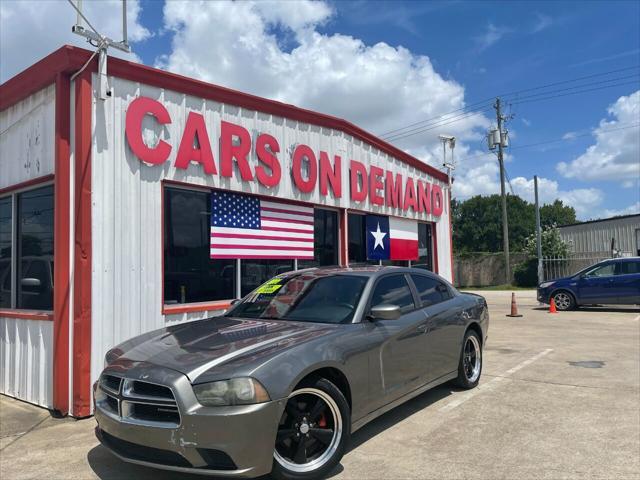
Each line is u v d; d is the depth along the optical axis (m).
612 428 5.14
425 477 4.05
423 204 13.98
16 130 7.29
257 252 8.65
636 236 31.91
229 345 4.14
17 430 5.61
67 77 6.42
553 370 7.77
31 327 6.77
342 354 4.33
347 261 10.68
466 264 38.38
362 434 5.04
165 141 7.13
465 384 6.56
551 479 3.99
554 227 34.72
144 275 6.79
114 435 3.91
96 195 6.30
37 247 7.03
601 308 17.47
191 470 3.60
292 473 3.87
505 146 33.69
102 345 6.27
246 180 8.35
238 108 8.34
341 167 10.62
